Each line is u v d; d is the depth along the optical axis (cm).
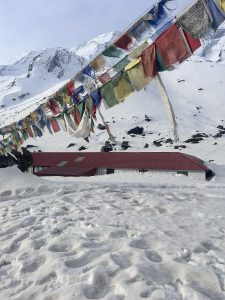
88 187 1598
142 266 620
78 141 10050
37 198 1341
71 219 962
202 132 11681
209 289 569
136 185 1789
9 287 609
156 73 806
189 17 731
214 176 5291
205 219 970
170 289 563
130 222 916
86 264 665
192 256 677
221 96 16275
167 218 968
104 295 559
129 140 10006
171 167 5266
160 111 13538
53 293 561
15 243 799
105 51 876
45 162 6012
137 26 810
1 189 1592
